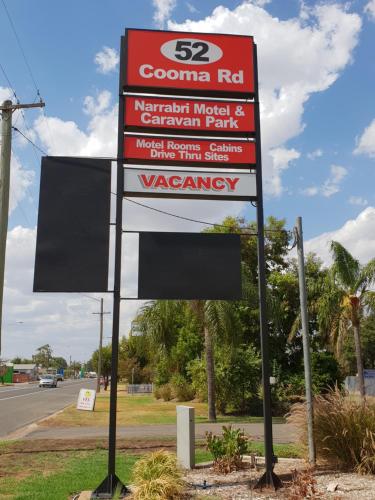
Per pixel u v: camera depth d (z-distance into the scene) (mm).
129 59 9758
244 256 31109
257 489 8141
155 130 9711
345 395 10211
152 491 7453
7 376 95062
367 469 8820
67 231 8969
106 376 75125
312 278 29203
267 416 8703
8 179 14289
